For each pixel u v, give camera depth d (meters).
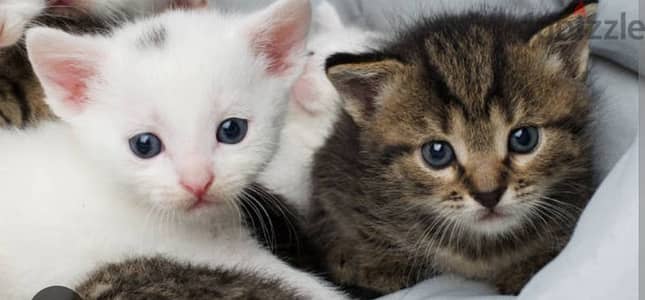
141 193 0.50
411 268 0.54
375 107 0.52
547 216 0.51
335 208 0.54
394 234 0.53
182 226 0.51
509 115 0.50
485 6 0.57
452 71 0.51
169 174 0.49
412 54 0.52
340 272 0.55
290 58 0.52
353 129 0.54
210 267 0.51
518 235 0.52
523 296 0.48
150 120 0.49
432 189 0.51
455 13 0.56
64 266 0.50
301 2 0.51
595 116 0.53
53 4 0.57
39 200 0.50
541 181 0.50
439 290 0.53
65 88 0.50
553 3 0.58
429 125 0.50
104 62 0.50
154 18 0.53
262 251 0.53
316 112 0.57
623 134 0.54
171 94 0.49
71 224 0.50
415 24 0.55
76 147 0.51
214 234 0.52
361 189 0.53
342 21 0.64
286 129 0.57
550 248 0.52
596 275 0.47
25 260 0.50
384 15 0.63
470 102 0.50
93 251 0.50
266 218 0.54
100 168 0.50
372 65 0.51
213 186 0.49
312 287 0.52
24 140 0.52
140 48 0.50
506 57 0.51
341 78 0.52
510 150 0.50
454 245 0.52
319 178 0.55
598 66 0.56
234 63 0.50
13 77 0.57
